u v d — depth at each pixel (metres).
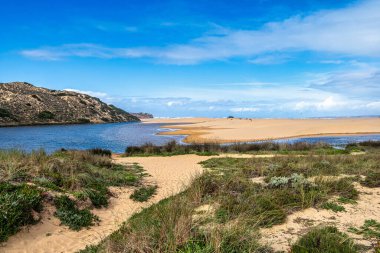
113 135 54.56
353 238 5.84
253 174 12.99
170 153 24.77
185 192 9.79
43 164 11.00
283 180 9.97
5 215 7.09
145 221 6.51
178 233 5.28
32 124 80.81
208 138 44.12
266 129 58.25
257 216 6.95
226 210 7.38
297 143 29.17
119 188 11.72
